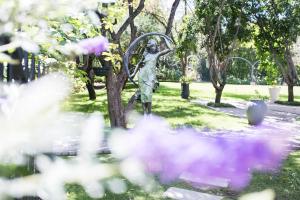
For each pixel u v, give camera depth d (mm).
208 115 16047
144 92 10781
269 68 23125
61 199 636
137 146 654
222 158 710
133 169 642
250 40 21938
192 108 18312
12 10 809
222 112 17469
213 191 6051
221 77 20438
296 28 20031
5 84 675
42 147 589
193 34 20078
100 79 27969
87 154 633
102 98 21453
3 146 556
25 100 576
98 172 632
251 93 29703
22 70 3254
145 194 5840
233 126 13336
